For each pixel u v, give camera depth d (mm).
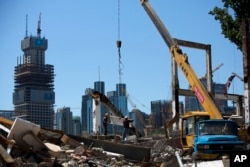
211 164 20094
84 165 20344
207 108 27297
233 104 55438
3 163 18500
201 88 28094
